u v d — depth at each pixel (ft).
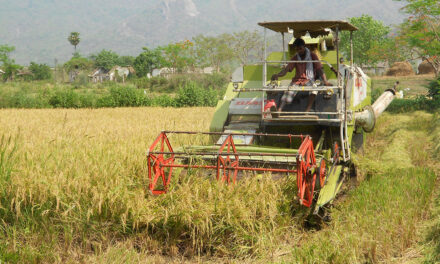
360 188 26.50
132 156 26.27
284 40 28.96
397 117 60.54
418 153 38.40
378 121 57.06
